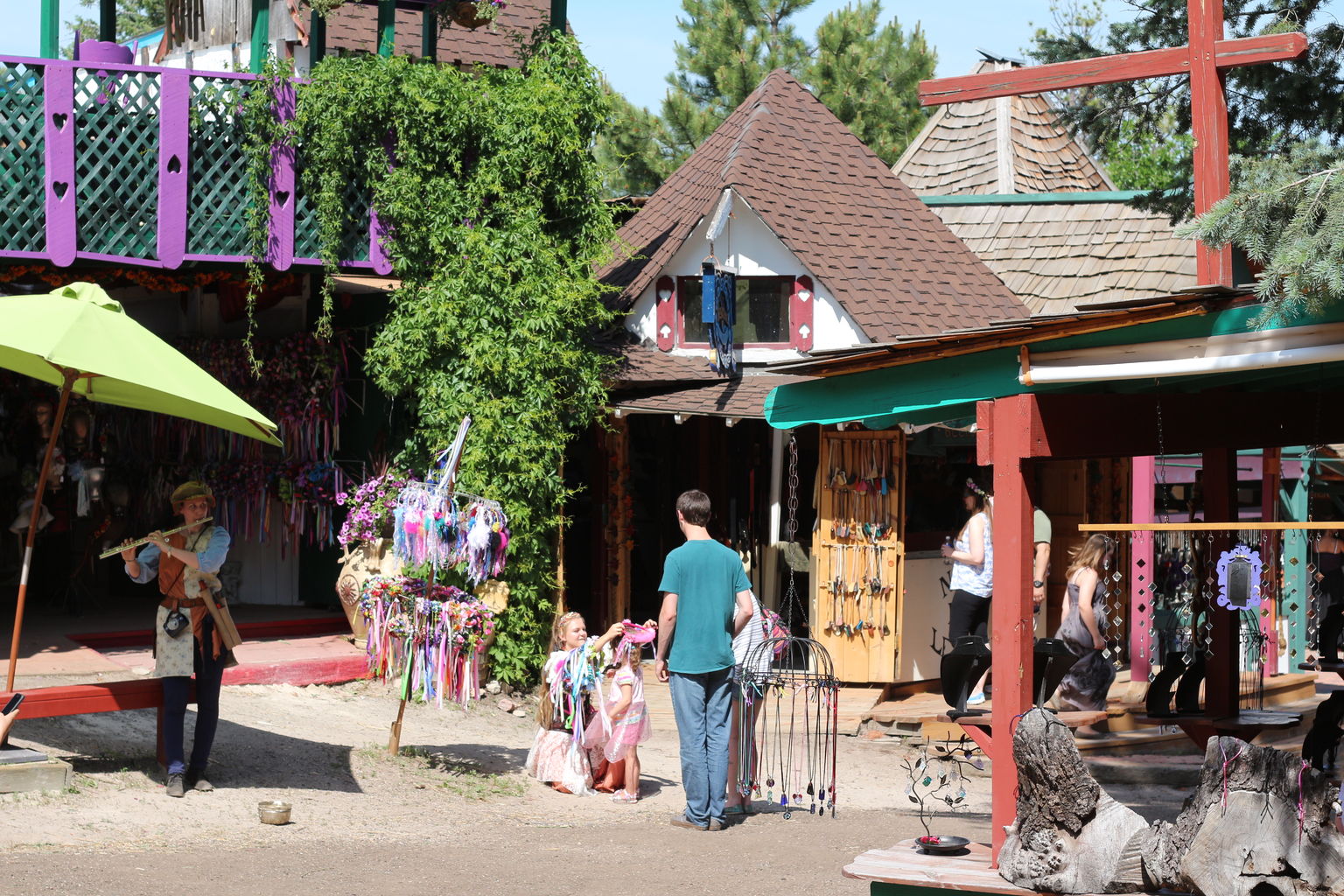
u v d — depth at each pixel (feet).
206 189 38.34
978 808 32.60
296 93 38.88
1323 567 48.32
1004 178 63.41
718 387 47.06
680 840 27.25
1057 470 54.08
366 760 31.89
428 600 31.45
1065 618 36.35
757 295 48.62
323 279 44.27
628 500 48.44
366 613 31.94
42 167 36.04
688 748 28.50
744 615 28.91
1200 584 28.81
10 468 46.09
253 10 39.32
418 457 42.32
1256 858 16.84
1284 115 39.14
